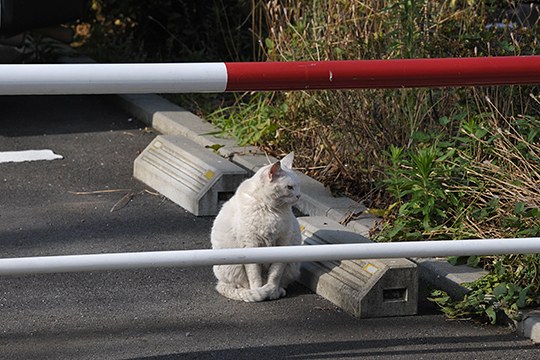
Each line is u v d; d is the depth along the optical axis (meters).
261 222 6.05
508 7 8.56
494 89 7.51
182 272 6.60
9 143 9.43
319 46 8.27
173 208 7.92
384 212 7.21
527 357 5.32
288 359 5.25
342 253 4.70
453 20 7.84
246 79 4.04
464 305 5.80
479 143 7.07
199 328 5.68
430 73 4.13
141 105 10.34
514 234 6.30
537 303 5.79
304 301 6.13
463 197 6.88
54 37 11.17
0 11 9.14
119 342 5.46
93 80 3.91
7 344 5.41
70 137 9.68
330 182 8.00
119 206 7.91
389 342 5.50
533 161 6.88
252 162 8.45
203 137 9.15
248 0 11.23
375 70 4.11
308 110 8.34
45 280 6.38
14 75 3.84
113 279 6.43
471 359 5.28
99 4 12.41
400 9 7.78
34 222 7.50
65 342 5.45
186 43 11.88
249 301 6.10
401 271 5.85
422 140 7.32
